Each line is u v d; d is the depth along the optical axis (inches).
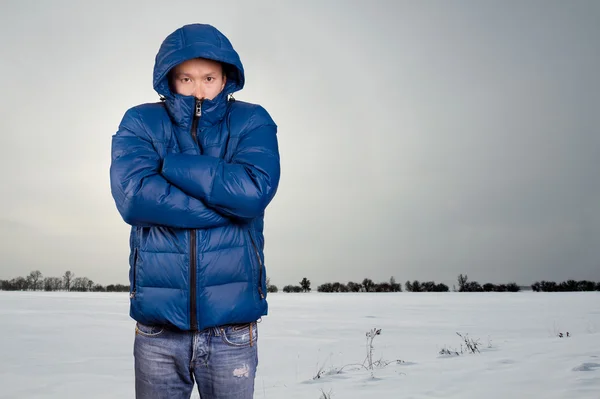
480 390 161.0
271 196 68.0
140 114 71.7
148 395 67.9
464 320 553.3
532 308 746.2
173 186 64.1
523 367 195.9
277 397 175.3
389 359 276.1
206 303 64.3
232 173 64.7
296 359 293.3
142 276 65.8
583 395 144.6
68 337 392.5
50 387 208.5
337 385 190.4
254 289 68.5
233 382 66.7
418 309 783.7
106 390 202.8
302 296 1665.8
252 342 68.9
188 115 69.6
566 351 229.6
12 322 509.4
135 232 68.7
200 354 66.1
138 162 66.7
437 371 204.7
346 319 595.2
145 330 67.6
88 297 1355.8
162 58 67.8
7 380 222.5
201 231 65.2
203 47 66.6
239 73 71.6
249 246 68.6
